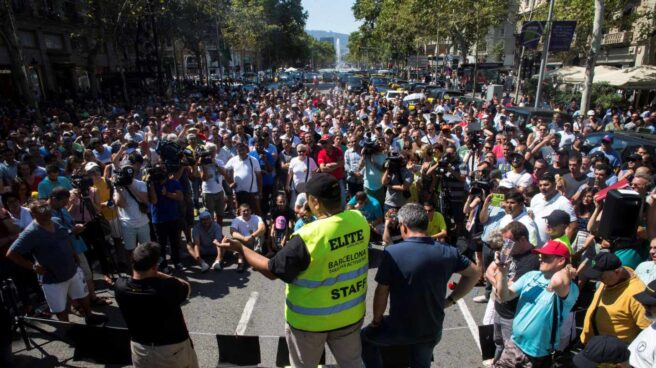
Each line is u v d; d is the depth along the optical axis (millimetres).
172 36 39125
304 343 2613
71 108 23344
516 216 5145
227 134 9992
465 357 4629
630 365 2732
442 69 55406
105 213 6727
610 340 2828
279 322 5367
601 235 4312
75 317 5543
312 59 151000
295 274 2449
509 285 3748
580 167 6656
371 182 7957
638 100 23312
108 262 6590
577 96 24250
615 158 8234
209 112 17047
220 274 6715
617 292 3479
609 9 21141
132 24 35438
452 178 7480
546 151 9312
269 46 77375
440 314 2824
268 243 7277
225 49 48281
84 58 36562
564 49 17062
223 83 55156
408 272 2689
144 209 6422
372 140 8328
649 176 4703
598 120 15094
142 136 11688
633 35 27672
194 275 6688
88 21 28781
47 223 4766
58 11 33031
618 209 4102
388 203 7484
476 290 6145
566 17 22875
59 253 4824
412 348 3035
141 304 3182
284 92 32594
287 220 7379
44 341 4969
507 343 3828
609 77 21141
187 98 33000
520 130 12828
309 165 8188
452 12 30578
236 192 8180
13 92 28688
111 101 29828
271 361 4594
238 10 53094
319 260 2465
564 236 4398
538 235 5082
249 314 5543
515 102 25391
